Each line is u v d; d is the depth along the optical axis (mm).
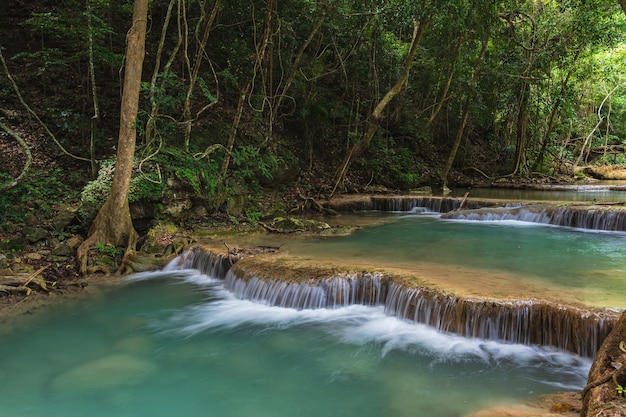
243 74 14414
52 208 9258
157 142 10547
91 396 4535
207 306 6996
